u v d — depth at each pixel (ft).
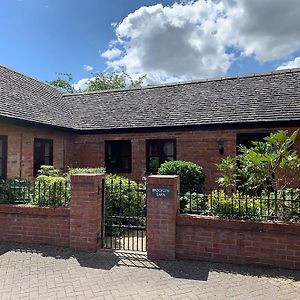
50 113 45.85
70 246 22.82
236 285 16.71
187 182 36.73
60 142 47.01
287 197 21.04
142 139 46.68
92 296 15.51
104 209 23.90
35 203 24.91
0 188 26.00
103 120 49.16
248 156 25.68
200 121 42.19
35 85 54.19
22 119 36.09
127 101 53.21
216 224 20.17
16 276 17.94
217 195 21.68
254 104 42.14
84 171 39.24
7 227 24.77
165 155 45.88
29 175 40.29
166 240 20.85
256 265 19.49
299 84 43.39
